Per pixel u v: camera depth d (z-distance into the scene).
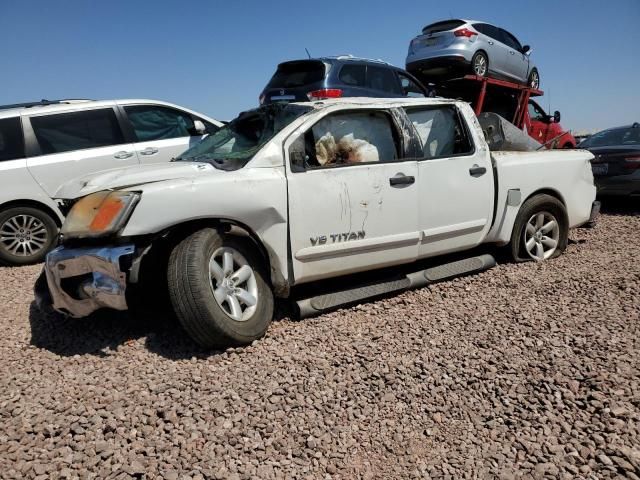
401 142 4.59
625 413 2.77
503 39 12.31
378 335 3.87
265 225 3.93
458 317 4.15
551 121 14.39
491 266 5.25
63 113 7.20
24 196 6.89
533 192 5.49
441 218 4.77
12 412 3.09
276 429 2.85
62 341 4.11
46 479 2.51
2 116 6.98
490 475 2.48
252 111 4.77
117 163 7.23
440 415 2.94
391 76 9.98
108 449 2.69
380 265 4.54
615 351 3.41
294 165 4.07
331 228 4.18
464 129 5.06
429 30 11.69
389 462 2.62
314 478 2.51
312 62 9.14
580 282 4.75
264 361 3.54
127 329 4.20
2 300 5.34
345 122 4.43
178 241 3.76
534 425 2.80
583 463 2.50
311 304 4.18
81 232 3.62
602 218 8.26
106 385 3.32
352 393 3.15
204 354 3.67
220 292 3.68
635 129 9.74
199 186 3.67
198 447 2.71
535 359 3.41
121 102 7.48
